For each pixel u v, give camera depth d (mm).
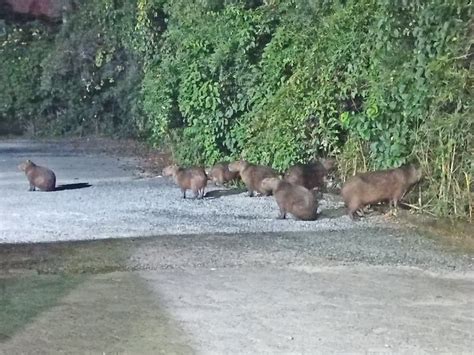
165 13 17156
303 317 5812
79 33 23547
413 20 9805
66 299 6227
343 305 6121
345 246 8242
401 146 10188
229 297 6316
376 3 10727
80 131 25625
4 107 25938
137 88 21906
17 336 5348
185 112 14688
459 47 9289
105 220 9992
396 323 5688
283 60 12586
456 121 9383
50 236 8883
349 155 11406
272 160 12445
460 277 7016
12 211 10828
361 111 11297
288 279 6887
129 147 21844
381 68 10359
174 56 15766
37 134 26031
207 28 14344
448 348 5188
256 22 13688
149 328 5535
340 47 11242
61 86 25125
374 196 9828
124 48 22188
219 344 5223
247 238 8641
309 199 9820
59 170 16328
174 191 12852
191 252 7906
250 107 13828
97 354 5012
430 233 8922
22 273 7039
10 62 25828
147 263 7422
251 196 12078
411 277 7000
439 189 9797
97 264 7379
